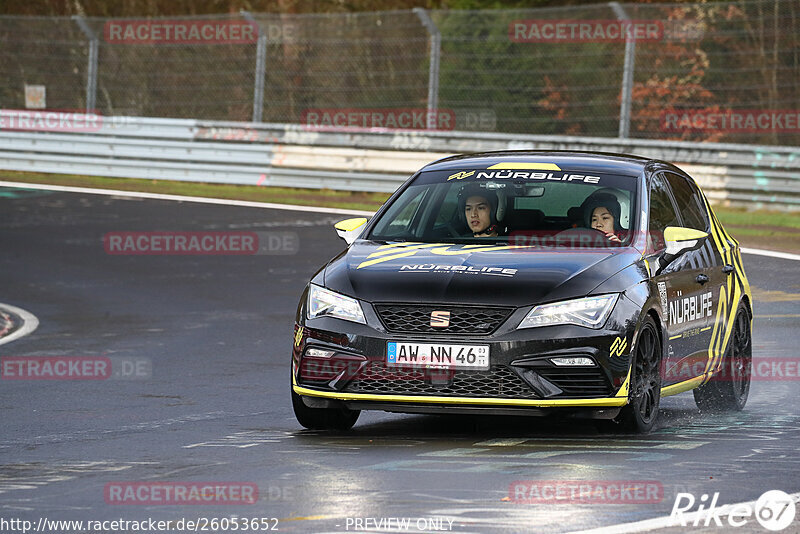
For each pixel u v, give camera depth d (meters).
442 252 26.64
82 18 95.88
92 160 93.25
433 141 84.44
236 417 29.45
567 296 24.83
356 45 111.06
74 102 114.38
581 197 33.06
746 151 76.94
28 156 95.12
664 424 28.53
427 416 29.73
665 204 29.80
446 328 24.62
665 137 99.69
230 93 111.94
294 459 23.45
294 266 59.50
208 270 58.62
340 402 25.45
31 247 64.75
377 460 23.22
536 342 24.41
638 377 25.83
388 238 28.50
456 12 89.00
